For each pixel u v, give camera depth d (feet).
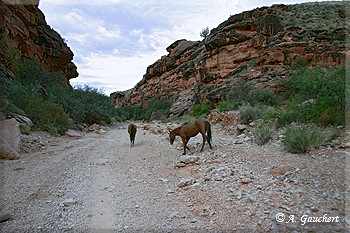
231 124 38.04
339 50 65.77
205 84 94.79
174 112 99.96
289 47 67.82
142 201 12.30
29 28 71.31
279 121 28.19
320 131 19.88
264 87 55.72
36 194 13.67
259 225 8.32
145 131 56.85
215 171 15.96
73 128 55.47
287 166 13.93
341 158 13.99
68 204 12.03
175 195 12.85
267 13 89.25
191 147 26.45
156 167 20.07
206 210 10.27
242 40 86.84
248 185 12.59
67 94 68.85
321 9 102.37
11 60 55.72
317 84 28.27
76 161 23.73
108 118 90.53
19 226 9.55
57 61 97.91
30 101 41.83
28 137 32.12
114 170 19.90
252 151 20.15
